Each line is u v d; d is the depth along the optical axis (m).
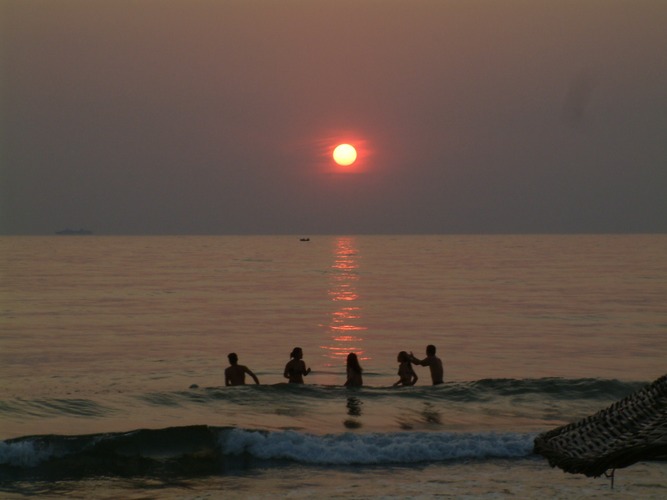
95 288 71.56
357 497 13.12
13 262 130.50
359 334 39.44
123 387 25.55
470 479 14.17
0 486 13.83
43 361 31.20
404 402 20.30
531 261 131.62
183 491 13.57
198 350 34.16
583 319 46.19
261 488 13.70
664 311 50.81
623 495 13.20
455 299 59.88
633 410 6.23
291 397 20.64
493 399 20.66
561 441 6.36
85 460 15.08
